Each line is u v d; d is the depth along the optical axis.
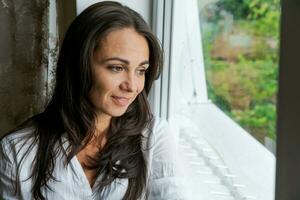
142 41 0.97
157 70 1.06
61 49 1.02
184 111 1.31
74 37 0.97
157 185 1.12
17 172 1.05
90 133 1.06
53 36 1.63
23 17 1.62
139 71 0.98
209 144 1.16
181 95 1.32
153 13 1.32
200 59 1.21
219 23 1.09
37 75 1.66
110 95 0.96
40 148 1.06
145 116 1.11
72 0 1.37
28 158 1.06
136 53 0.95
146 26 0.97
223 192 1.09
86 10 0.97
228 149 1.06
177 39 1.32
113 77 0.95
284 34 0.57
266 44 0.87
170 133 1.18
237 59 1.00
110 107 0.98
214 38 1.12
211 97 1.16
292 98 0.57
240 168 1.01
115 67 0.94
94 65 0.95
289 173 0.58
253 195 0.96
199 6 1.21
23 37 1.64
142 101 1.10
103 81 0.95
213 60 1.13
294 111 0.56
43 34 1.63
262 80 0.89
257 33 0.91
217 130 1.12
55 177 1.05
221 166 1.10
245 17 0.96
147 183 1.13
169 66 1.35
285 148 0.58
